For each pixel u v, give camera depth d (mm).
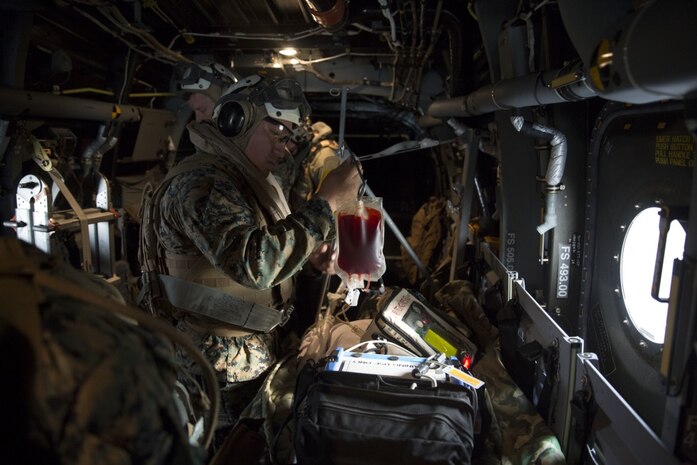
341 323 2703
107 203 3443
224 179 1896
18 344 755
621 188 2125
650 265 1896
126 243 4562
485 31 2783
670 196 1726
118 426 798
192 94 2359
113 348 837
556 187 2400
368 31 3771
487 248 3297
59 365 780
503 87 2271
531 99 2012
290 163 3287
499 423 2152
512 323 2496
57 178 3172
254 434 1496
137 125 4887
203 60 2391
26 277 800
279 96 2066
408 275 5383
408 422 1693
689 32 824
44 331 790
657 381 1831
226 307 2057
